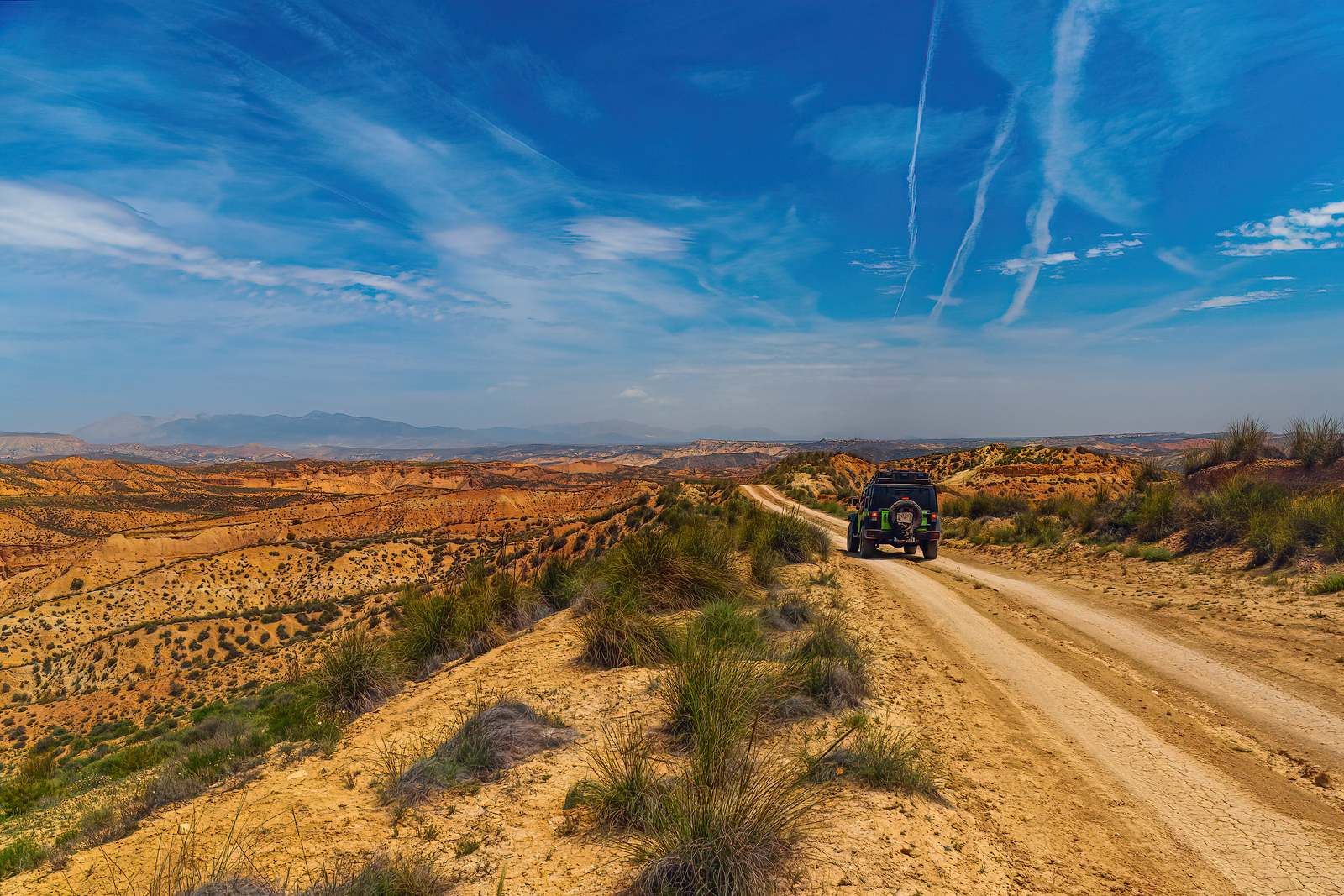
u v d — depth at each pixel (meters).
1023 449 59.22
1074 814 5.27
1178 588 13.95
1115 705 7.91
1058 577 17.03
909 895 3.79
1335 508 13.94
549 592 13.98
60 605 87.88
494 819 4.73
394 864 3.95
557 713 7.05
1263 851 4.74
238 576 101.38
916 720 7.07
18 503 160.75
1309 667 8.73
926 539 20.73
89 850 4.80
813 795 4.91
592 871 4.01
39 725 53.72
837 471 68.44
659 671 8.35
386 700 8.70
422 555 116.25
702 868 3.69
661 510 40.50
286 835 4.51
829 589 14.37
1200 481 22.61
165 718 47.12
